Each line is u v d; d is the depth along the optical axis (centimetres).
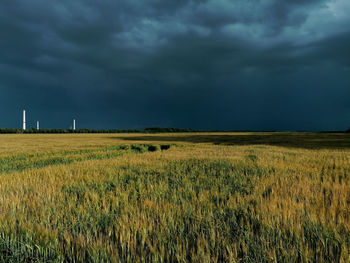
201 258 215
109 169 743
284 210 321
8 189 479
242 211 335
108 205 362
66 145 2462
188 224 295
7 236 256
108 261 215
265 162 885
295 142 2923
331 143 2616
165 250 236
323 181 550
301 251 220
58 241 259
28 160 1178
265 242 236
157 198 416
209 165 823
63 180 570
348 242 235
